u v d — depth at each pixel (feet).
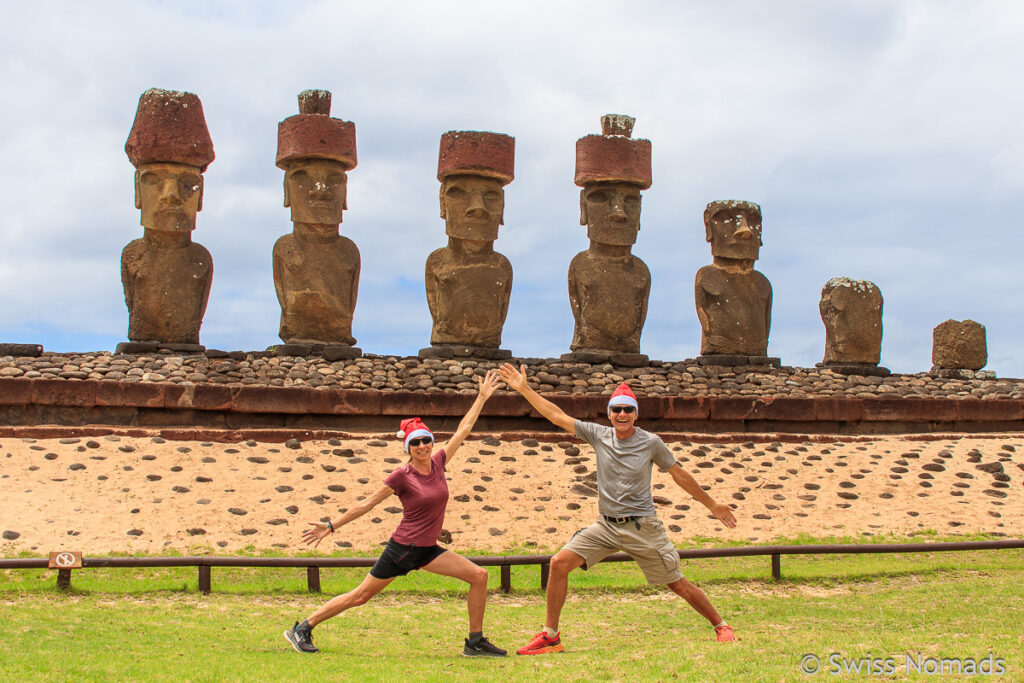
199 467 53.11
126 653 30.55
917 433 71.36
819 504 55.26
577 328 71.82
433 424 63.05
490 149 68.18
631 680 27.14
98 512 47.16
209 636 33.32
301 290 65.51
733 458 61.72
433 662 29.94
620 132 73.36
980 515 54.34
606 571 45.19
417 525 30.42
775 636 32.24
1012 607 36.45
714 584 43.14
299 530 47.91
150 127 64.08
